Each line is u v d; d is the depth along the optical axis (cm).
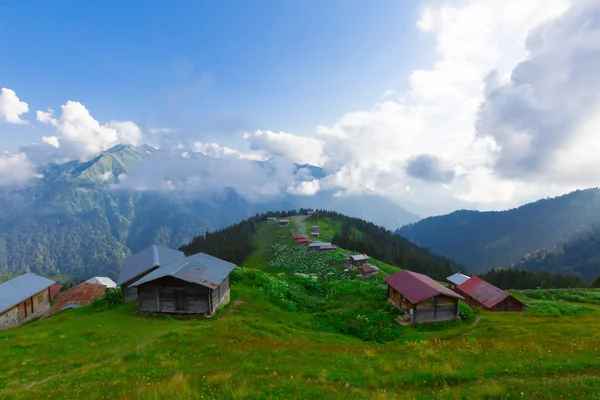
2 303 4812
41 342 2584
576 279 13288
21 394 1631
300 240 15562
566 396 1207
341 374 1658
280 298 4812
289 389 1432
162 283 3831
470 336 3588
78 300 6216
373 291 5503
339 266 10950
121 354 2328
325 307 4775
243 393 1358
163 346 2419
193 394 1376
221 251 16812
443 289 4628
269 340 2822
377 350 2431
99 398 1503
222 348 2355
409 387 1428
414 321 4394
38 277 5825
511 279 14212
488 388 1277
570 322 4122
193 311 3791
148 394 1370
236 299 4441
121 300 4647
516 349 2105
